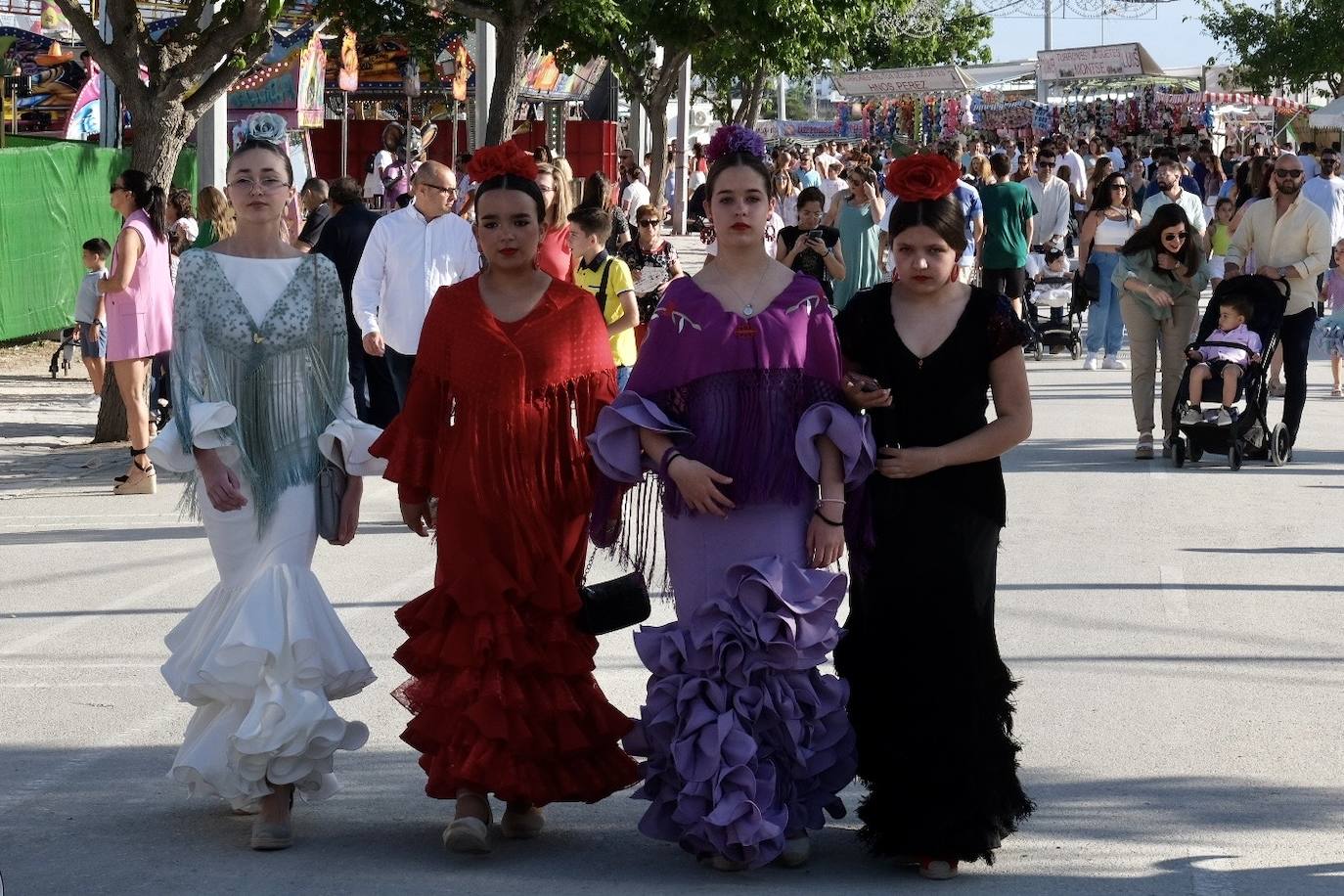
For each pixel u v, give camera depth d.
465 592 4.91
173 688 5.11
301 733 4.86
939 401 4.79
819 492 4.83
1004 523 4.86
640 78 38.50
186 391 5.07
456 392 5.02
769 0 27.80
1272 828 5.14
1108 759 5.81
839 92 49.97
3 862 4.86
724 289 4.81
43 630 7.66
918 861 4.77
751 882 4.70
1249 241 12.34
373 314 10.09
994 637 4.88
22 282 18.59
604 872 4.81
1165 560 9.02
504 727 4.81
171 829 5.18
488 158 5.06
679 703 4.68
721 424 4.73
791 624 4.62
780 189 27.45
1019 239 16.88
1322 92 57.75
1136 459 12.45
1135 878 4.71
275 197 5.25
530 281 5.14
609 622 5.03
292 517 5.12
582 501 5.09
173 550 9.46
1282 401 15.63
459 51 28.19
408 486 5.11
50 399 16.03
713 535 4.77
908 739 4.73
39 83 23.16
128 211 11.14
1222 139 46.16
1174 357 12.33
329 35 24.73
